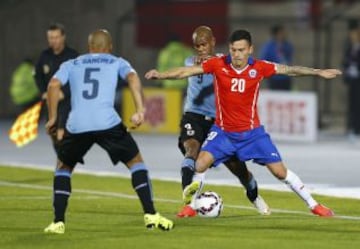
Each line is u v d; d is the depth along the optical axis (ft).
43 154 207.51
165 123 258.57
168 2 301.43
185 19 297.12
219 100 110.01
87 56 103.45
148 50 306.76
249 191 117.19
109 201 131.23
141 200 102.32
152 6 303.07
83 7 312.91
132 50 309.42
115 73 102.12
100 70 102.17
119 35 301.43
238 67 108.27
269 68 108.47
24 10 312.91
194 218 114.11
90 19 312.91
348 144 233.35
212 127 111.96
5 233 102.58
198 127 121.90
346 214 118.83
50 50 153.28
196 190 112.98
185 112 123.54
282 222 111.14
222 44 296.92
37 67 153.89
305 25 287.48
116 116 101.40
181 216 114.83
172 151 214.90
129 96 262.26
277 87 248.73
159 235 100.99
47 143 234.17
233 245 95.25
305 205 127.75
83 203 128.98
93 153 208.95
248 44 107.14
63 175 102.17
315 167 183.11
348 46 248.52
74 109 101.30
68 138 101.24
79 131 100.53
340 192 143.54
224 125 110.63
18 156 202.90
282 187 148.36
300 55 297.33
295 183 112.27
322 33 294.05
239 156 110.93
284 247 94.38
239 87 108.58
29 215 116.98
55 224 101.76
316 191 144.66
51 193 140.56
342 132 266.77
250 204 128.57
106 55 103.45
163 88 259.80
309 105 236.84
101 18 312.29
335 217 115.55
